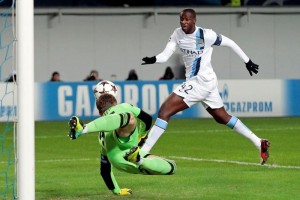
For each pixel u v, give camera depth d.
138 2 91.81
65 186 34.62
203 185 34.44
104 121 25.48
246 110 75.06
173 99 38.06
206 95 38.09
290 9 92.56
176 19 90.62
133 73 79.69
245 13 91.62
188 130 63.41
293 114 76.06
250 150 49.00
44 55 87.81
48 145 53.50
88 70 89.06
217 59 91.50
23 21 24.22
